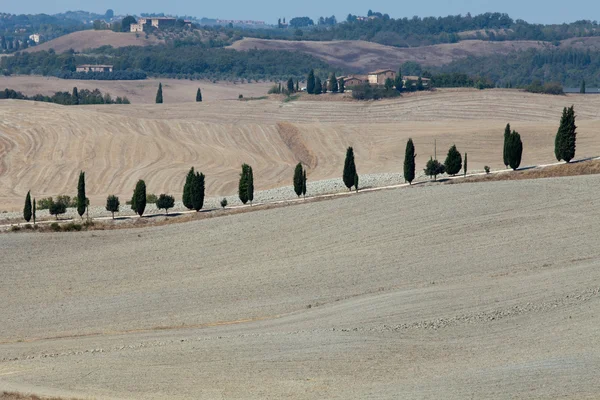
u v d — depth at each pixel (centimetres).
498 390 13775
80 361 16362
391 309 18850
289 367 15362
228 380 14812
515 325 17275
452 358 15650
